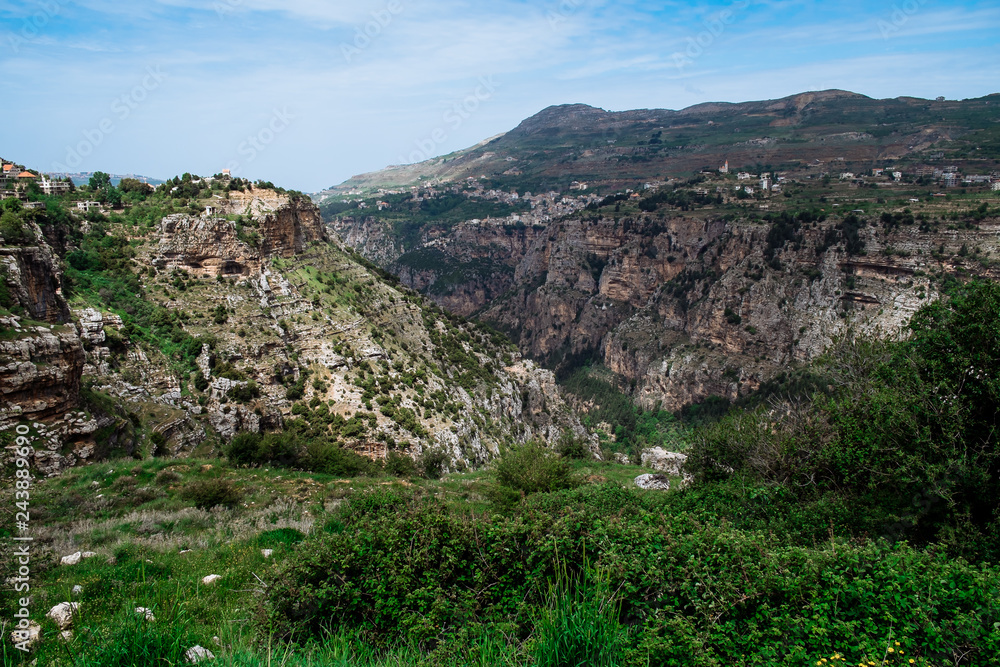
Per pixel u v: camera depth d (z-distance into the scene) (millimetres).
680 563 10102
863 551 10039
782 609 9117
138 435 33938
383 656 9461
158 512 21000
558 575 9805
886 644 8414
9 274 31844
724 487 19062
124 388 36750
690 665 8430
